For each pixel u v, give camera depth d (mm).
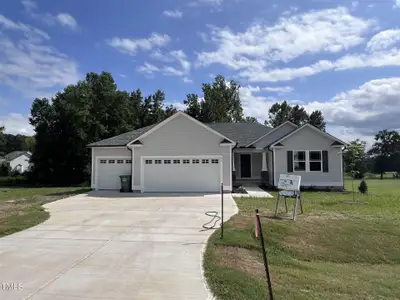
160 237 7906
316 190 19578
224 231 8336
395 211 11875
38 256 6383
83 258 6273
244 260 6445
